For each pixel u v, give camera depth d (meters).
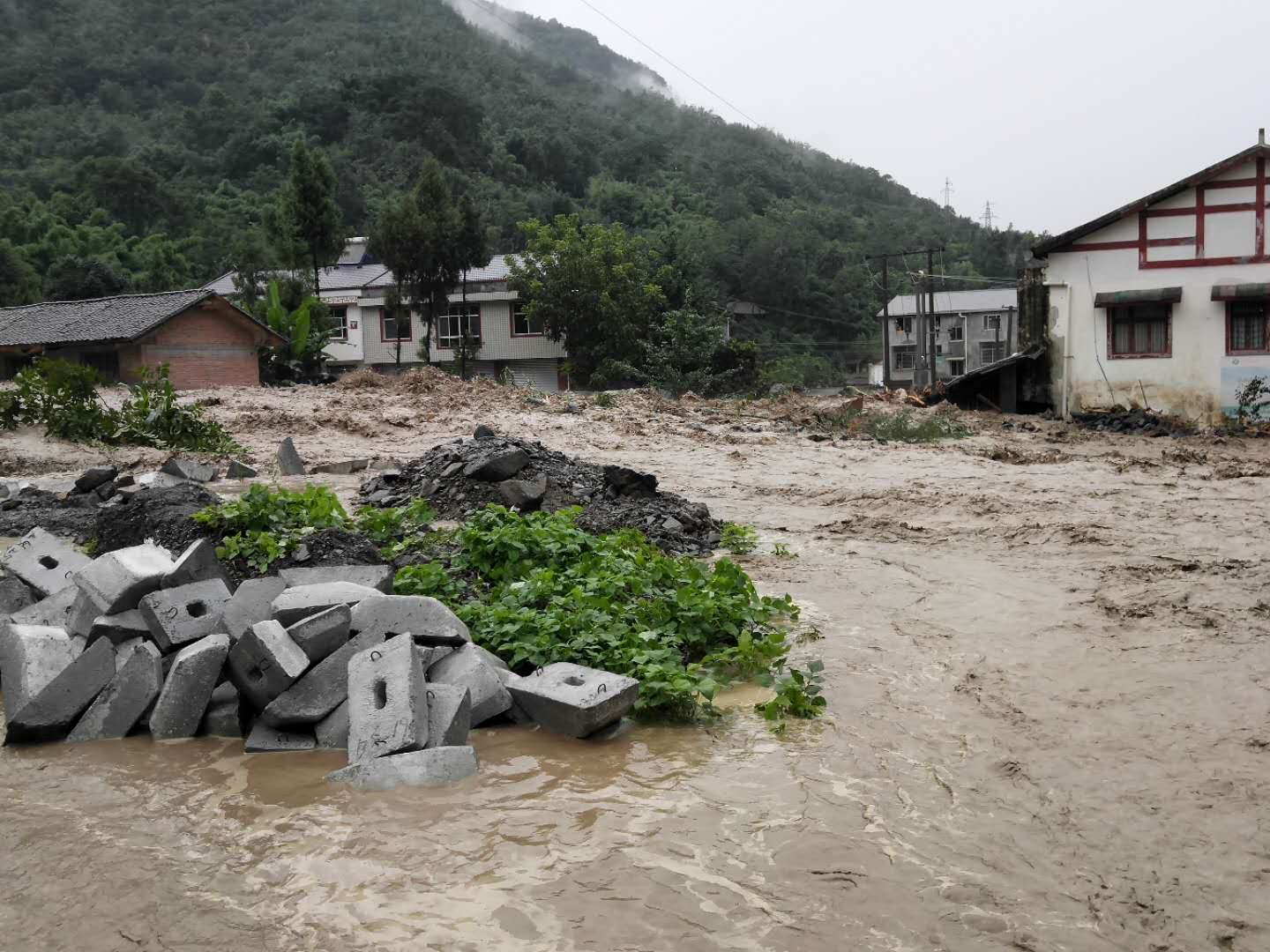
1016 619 7.49
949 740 5.16
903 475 16.55
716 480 15.76
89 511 11.09
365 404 25.61
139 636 5.75
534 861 3.88
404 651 5.13
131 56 109.75
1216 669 6.16
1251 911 3.53
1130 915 3.51
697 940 3.35
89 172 66.69
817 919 3.48
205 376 36.41
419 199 47.34
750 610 7.04
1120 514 12.34
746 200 95.44
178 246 61.94
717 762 4.92
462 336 49.03
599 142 108.75
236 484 13.81
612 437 21.36
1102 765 4.79
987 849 3.99
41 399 18.48
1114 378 27.89
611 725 5.39
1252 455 20.78
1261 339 26.59
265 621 5.38
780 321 77.56
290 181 45.59
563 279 46.47
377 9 146.50
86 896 3.65
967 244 101.31
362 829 4.15
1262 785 4.52
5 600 6.75
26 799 4.51
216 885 3.72
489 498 10.98
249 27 128.50
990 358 69.19
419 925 3.44
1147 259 27.36
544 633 6.16
